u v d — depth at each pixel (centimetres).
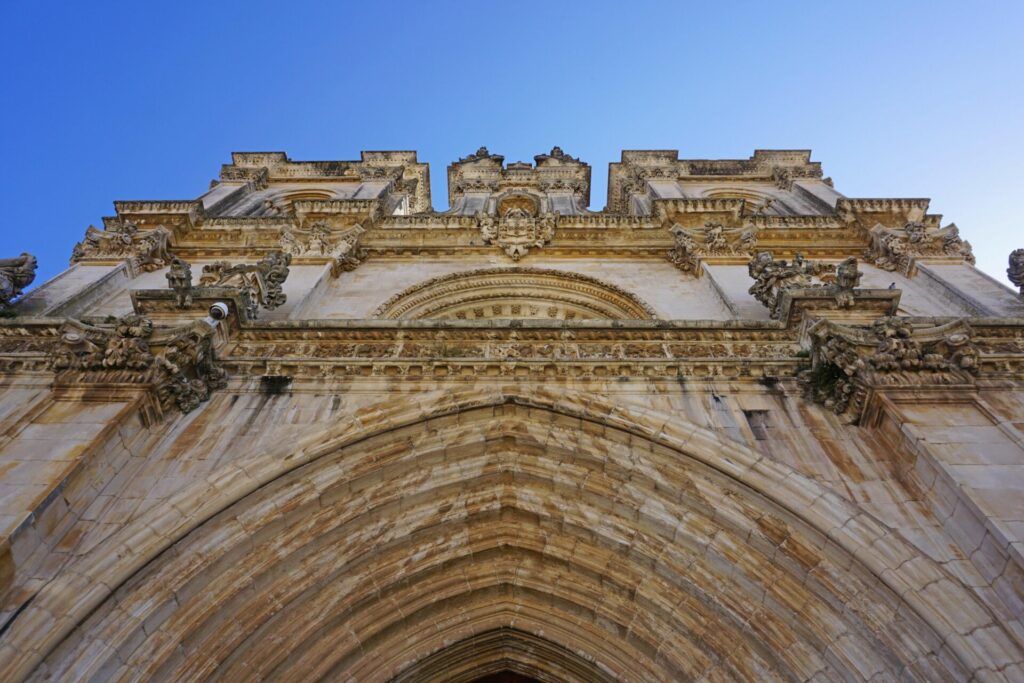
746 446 865
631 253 1923
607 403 950
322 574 827
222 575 764
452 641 880
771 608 760
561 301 1752
